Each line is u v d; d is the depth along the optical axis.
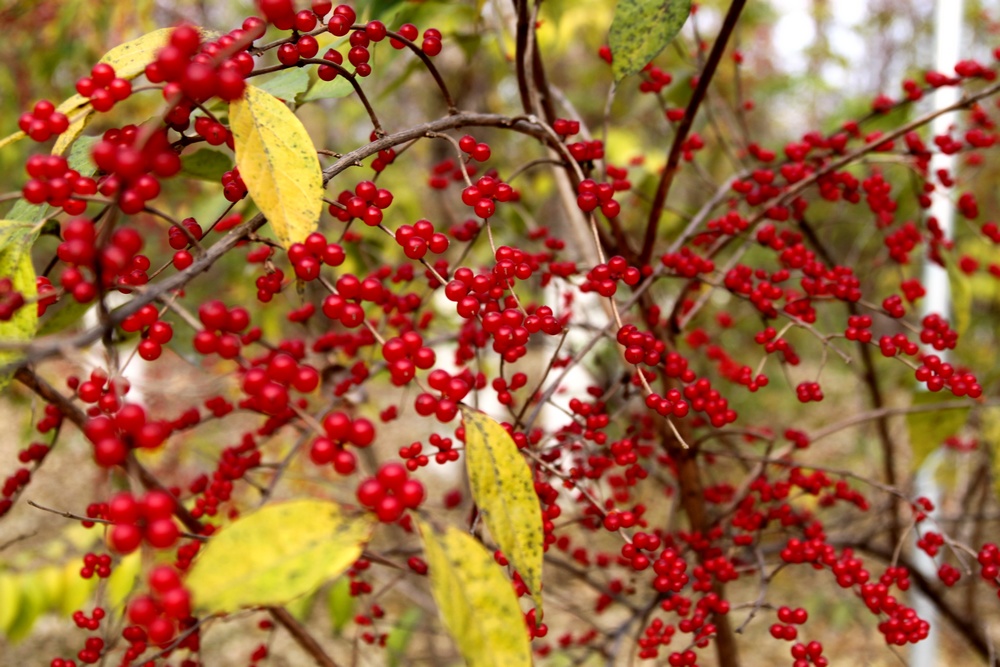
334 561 0.38
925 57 2.01
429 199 1.63
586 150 0.54
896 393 1.67
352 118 1.59
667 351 0.61
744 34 1.55
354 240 0.80
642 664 1.21
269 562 0.38
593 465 0.57
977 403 0.68
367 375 0.63
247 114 0.43
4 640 1.58
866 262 1.32
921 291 0.70
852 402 2.18
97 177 0.48
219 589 0.37
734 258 0.68
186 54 0.43
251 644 1.64
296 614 0.82
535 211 1.19
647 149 1.42
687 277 0.62
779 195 0.66
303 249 0.42
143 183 0.41
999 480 0.69
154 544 0.38
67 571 0.81
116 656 1.37
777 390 1.88
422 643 1.36
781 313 0.59
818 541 0.58
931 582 0.91
